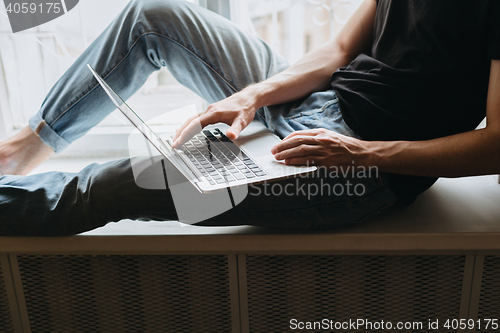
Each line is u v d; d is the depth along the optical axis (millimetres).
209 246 748
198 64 891
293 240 736
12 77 1216
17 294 818
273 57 961
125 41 852
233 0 1180
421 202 840
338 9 1167
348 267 774
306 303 808
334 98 845
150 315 836
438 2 681
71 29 1165
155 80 1368
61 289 818
